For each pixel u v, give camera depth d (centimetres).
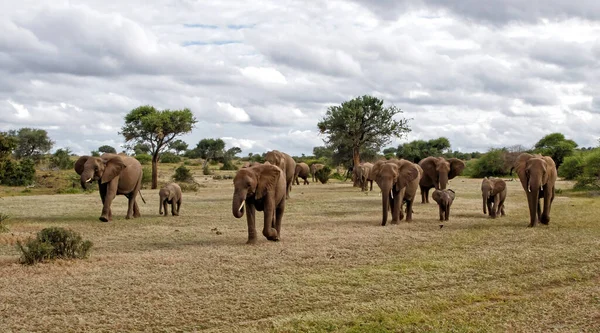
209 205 2838
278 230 1656
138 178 2262
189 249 1477
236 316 898
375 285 1084
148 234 1769
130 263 1277
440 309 936
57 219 2164
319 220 2158
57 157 7112
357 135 6075
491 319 873
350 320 867
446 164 2858
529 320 867
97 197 3394
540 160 1936
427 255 1383
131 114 4666
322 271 1202
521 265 1259
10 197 3416
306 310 935
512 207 2723
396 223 2041
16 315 888
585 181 3988
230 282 1105
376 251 1440
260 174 1535
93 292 1023
